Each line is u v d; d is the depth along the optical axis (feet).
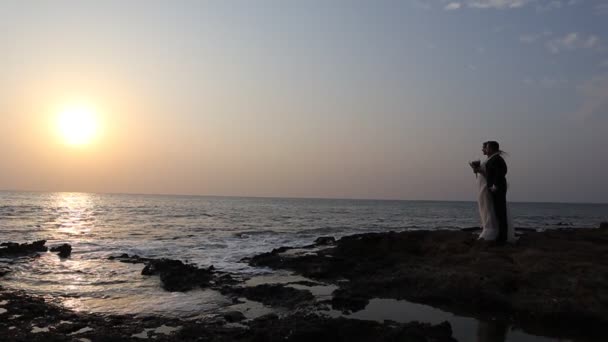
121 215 157.58
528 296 29.55
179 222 126.72
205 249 65.77
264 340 23.36
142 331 25.79
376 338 23.84
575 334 25.38
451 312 29.30
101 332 25.36
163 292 36.29
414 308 30.17
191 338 24.06
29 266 47.42
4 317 28.27
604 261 36.52
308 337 23.44
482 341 24.14
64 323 27.32
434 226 132.98
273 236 88.28
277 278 42.27
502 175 44.60
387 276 38.42
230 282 39.93
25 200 304.09
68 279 41.45
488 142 45.75
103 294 35.60
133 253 60.39
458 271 36.01
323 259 48.62
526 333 25.48
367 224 140.77
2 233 85.05
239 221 140.15
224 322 27.43
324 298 32.99
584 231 62.13
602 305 27.07
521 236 52.01
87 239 76.28
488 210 45.24
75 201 342.44
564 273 32.53
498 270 34.94
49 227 99.45
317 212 241.96
